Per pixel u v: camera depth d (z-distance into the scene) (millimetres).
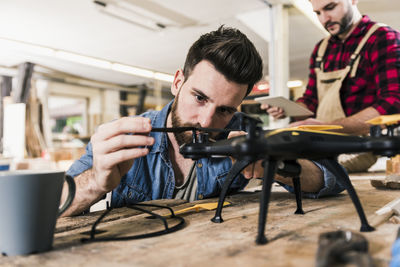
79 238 500
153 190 1001
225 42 794
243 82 815
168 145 1049
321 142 498
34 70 7648
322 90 2092
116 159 652
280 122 4102
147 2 4258
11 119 6160
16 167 4711
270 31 4328
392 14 4617
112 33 5422
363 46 1851
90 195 701
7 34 5406
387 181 1038
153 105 10820
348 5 1787
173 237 493
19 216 407
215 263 368
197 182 1017
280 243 445
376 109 1620
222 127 928
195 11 4535
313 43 5855
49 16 4730
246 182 1112
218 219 596
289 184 861
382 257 374
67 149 5820
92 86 9523
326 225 548
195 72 832
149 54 6730
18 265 380
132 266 367
